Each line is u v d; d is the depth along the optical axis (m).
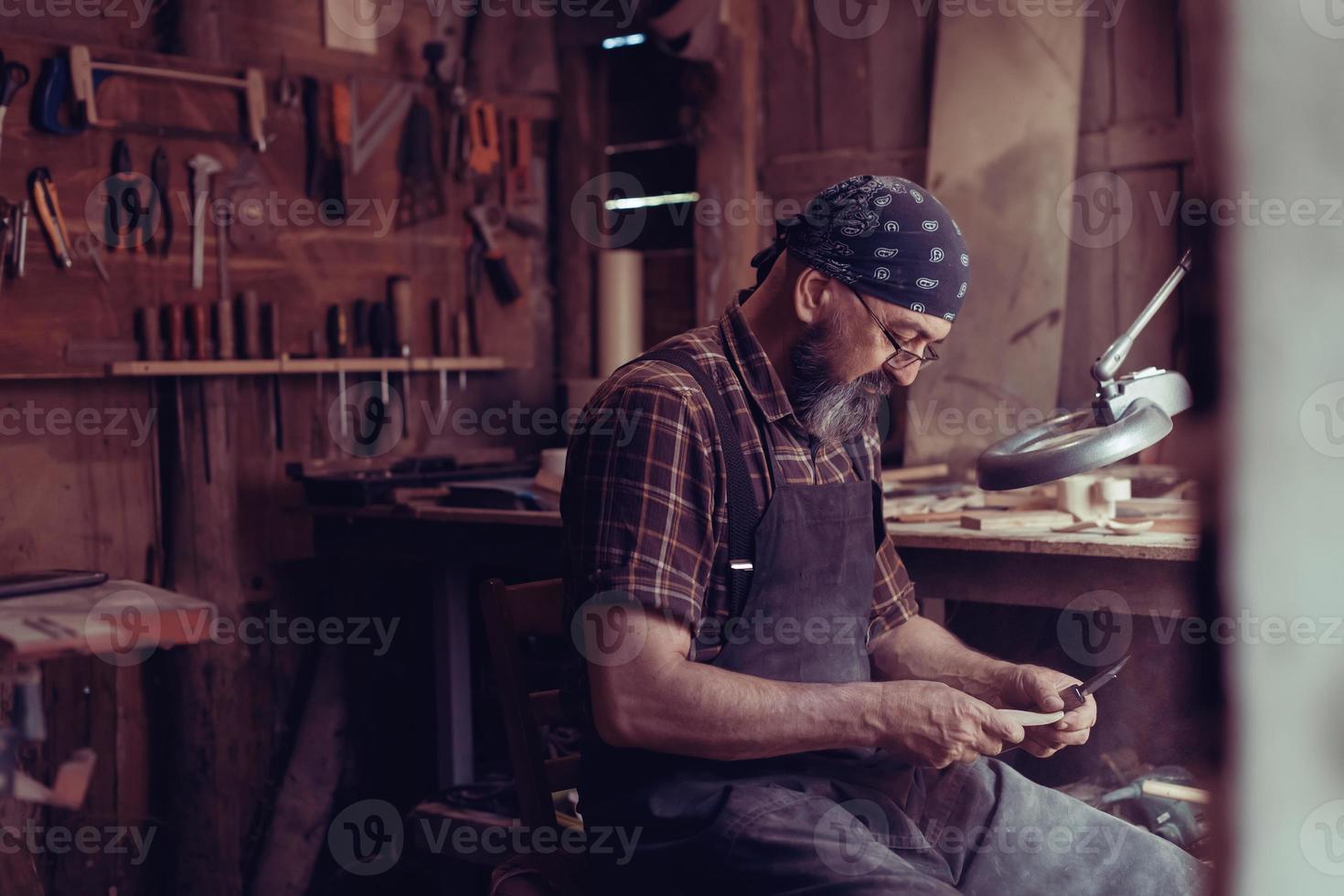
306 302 3.05
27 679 1.26
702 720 1.40
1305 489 0.53
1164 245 2.88
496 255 3.35
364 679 3.27
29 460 2.69
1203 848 1.97
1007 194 3.00
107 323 2.71
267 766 3.14
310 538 3.17
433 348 3.30
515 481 2.83
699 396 1.52
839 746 1.43
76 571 1.58
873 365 1.56
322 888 3.14
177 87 2.81
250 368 2.89
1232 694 0.55
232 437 3.00
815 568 1.57
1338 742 0.54
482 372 3.51
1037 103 2.97
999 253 3.00
